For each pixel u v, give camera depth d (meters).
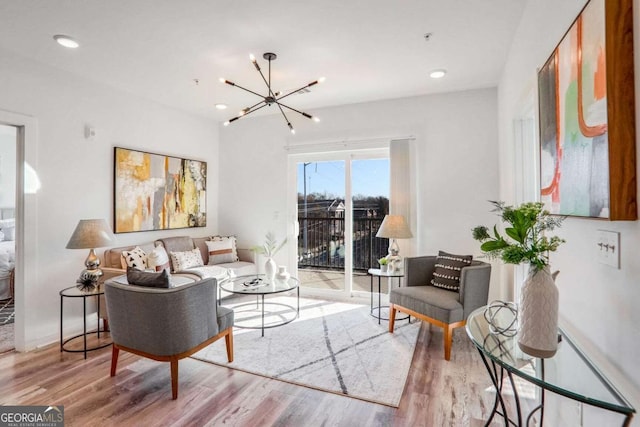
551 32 1.74
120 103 3.89
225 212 5.35
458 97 3.98
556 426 1.70
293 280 3.87
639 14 0.96
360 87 3.85
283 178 4.94
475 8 2.33
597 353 1.25
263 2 2.25
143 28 2.57
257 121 5.11
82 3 2.25
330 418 2.02
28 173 3.02
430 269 3.53
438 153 4.06
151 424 1.96
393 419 2.00
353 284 4.62
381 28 2.59
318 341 3.14
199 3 2.26
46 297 3.15
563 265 1.59
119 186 3.84
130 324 2.32
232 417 2.03
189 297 2.29
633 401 1.00
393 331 3.38
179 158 4.66
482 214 3.88
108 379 2.47
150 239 4.29
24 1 2.21
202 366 2.67
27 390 2.32
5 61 2.88
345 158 4.60
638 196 0.99
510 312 1.90
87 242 3.01
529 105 2.41
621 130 1.01
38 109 3.11
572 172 1.36
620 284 1.09
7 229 5.45
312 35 2.69
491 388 2.33
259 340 3.17
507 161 3.19
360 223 4.55
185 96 4.15
